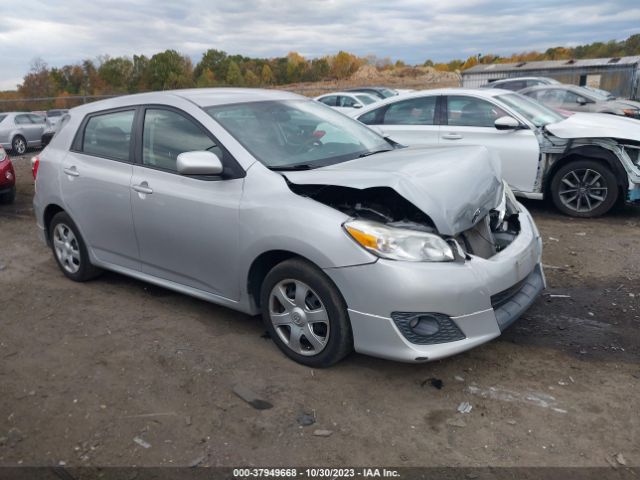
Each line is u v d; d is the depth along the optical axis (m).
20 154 17.64
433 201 3.24
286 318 3.55
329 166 3.79
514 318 3.39
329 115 4.71
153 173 4.20
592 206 6.88
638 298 4.49
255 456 2.76
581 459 2.67
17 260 6.04
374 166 3.62
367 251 3.11
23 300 4.86
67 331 4.21
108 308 4.60
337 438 2.87
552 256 5.57
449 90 7.73
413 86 48.53
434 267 3.09
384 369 3.49
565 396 3.17
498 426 2.93
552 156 6.91
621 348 3.69
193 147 3.98
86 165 4.73
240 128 3.97
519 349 3.72
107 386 3.43
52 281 5.30
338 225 3.21
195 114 4.05
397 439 2.85
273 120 4.20
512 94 7.76
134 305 4.64
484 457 2.70
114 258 4.71
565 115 7.76
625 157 6.55
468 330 3.16
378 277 3.07
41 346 3.99
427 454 2.74
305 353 3.52
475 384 3.31
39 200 5.23
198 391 3.33
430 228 3.32
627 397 3.14
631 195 6.64
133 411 3.16
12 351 3.93
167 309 4.53
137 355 3.79
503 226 4.09
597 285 4.80
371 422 2.99
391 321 3.10
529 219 4.11
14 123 17.52
